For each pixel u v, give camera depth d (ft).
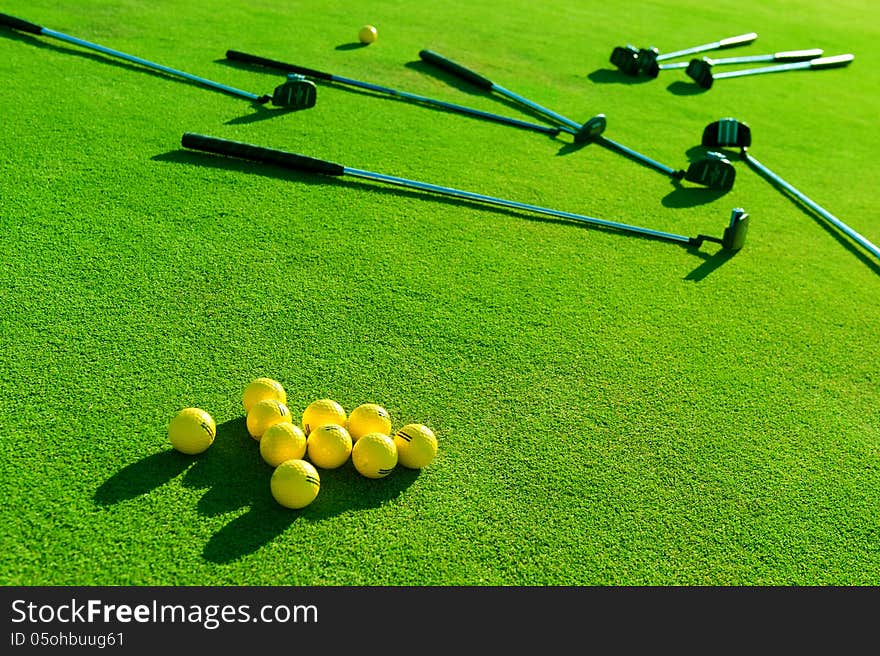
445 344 3.22
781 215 4.69
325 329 3.21
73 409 2.68
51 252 3.37
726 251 4.21
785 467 2.87
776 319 3.70
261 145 4.49
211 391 2.84
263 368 2.97
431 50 6.53
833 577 2.51
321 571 2.33
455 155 4.77
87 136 4.27
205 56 5.60
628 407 3.04
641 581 2.43
